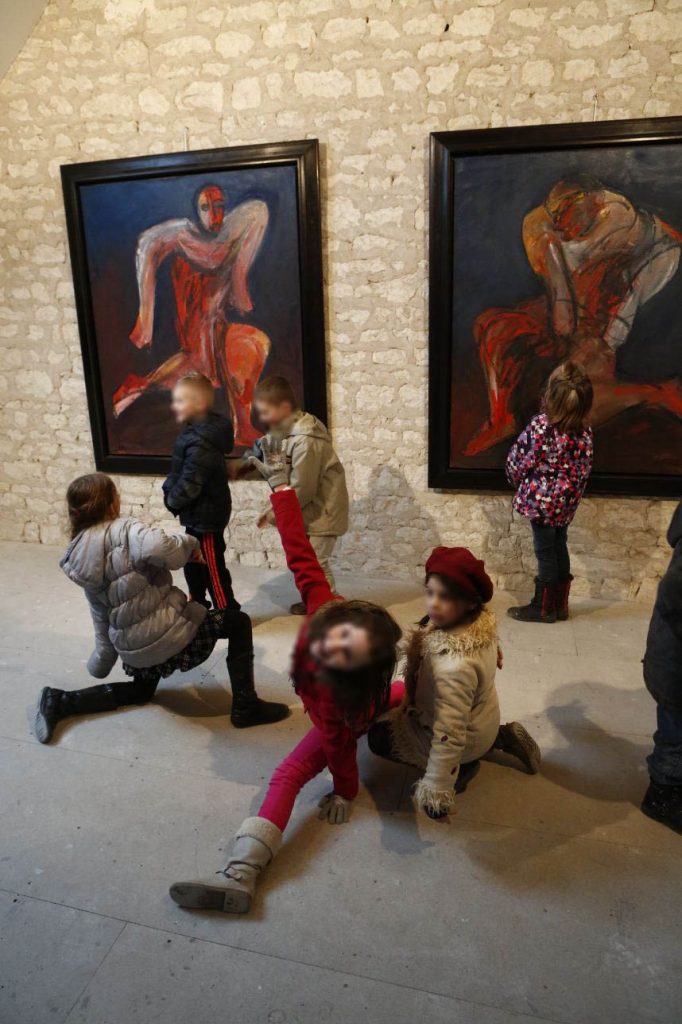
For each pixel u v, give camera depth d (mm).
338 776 2154
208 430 3150
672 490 3539
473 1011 1662
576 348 3504
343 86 3480
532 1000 1686
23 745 2627
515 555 3900
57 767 2510
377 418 3879
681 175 3168
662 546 3672
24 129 3945
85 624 3590
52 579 4141
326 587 2195
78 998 1700
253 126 3648
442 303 3562
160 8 3586
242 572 4266
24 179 4027
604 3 3119
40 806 2320
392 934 1860
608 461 3613
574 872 2047
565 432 3209
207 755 2570
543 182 3320
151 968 1773
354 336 3785
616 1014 1651
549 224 3363
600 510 3693
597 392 3537
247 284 3822
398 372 3783
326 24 3420
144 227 3879
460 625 1976
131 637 2479
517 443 3385
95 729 2721
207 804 2328
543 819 2246
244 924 1892
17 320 4297
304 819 2250
